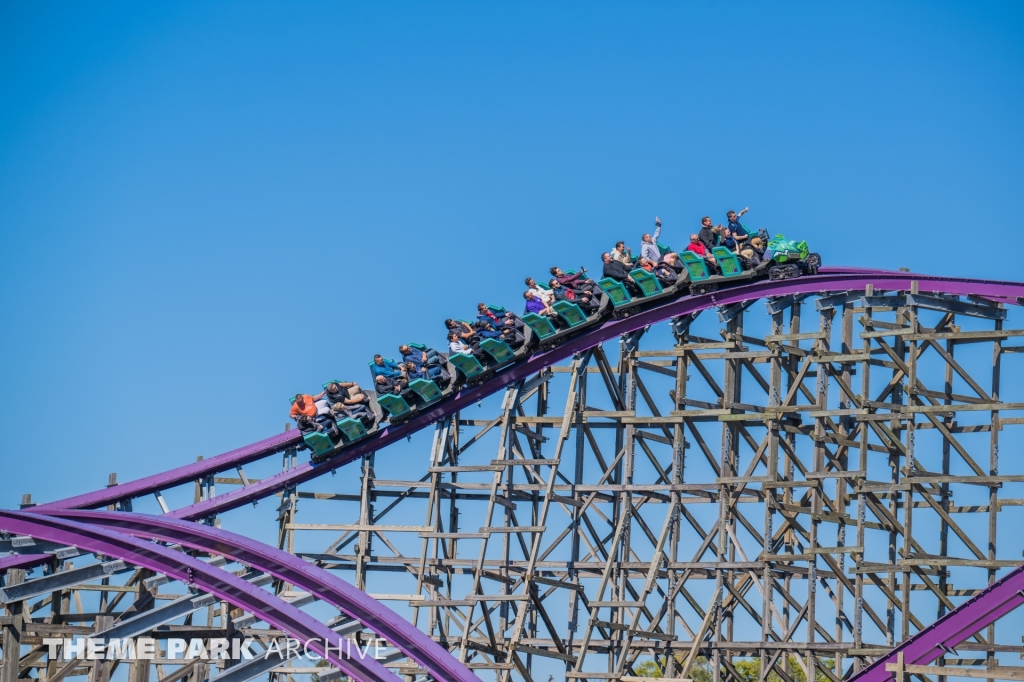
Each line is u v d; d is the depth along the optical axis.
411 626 43.94
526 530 49.66
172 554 44.03
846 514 50.47
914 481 48.47
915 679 46.75
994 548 48.28
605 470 53.50
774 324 51.47
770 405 50.09
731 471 50.69
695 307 51.88
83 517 48.47
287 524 51.53
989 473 49.44
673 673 49.50
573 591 50.16
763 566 48.25
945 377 52.00
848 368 51.97
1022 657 45.81
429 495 51.56
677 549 49.84
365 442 52.06
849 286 50.78
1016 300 49.50
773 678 83.06
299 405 51.88
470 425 54.38
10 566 46.16
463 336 52.84
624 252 53.06
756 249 51.69
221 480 53.50
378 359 52.81
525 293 52.91
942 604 49.12
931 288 50.16
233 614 48.81
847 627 49.50
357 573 51.31
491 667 48.53
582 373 52.28
